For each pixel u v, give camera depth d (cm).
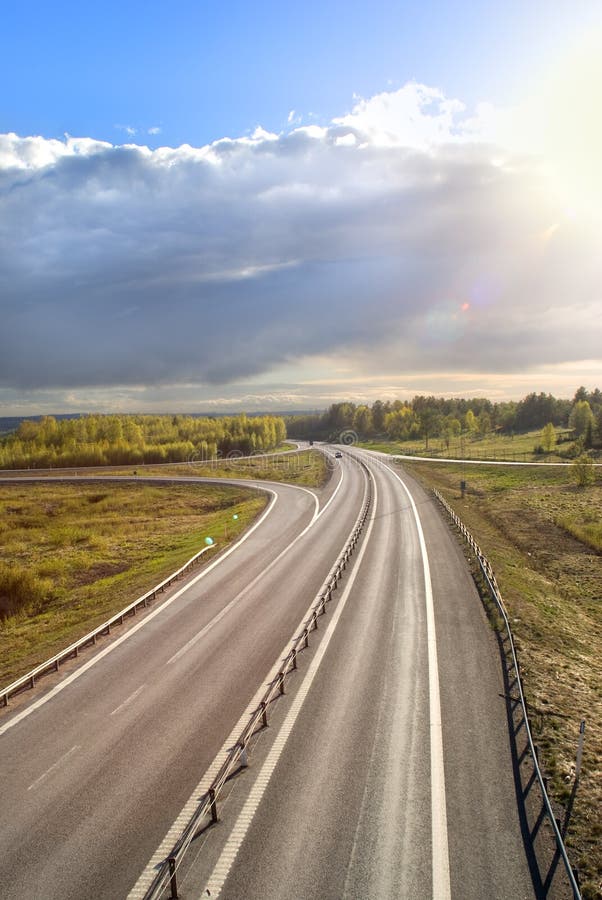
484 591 2742
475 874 1048
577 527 4969
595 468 8444
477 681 1819
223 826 1184
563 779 1325
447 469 9531
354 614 2467
